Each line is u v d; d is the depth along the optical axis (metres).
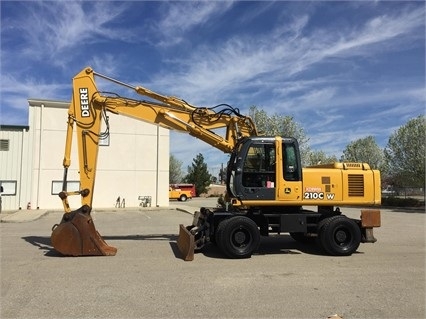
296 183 11.52
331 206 12.30
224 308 6.48
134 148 33.25
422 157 38.25
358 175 11.93
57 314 6.16
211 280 8.26
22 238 14.67
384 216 27.05
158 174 33.66
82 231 10.84
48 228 18.42
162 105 12.66
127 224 20.17
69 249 10.77
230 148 12.67
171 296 7.11
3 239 14.40
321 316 6.14
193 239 10.45
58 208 30.73
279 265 9.80
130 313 6.22
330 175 11.77
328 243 11.14
